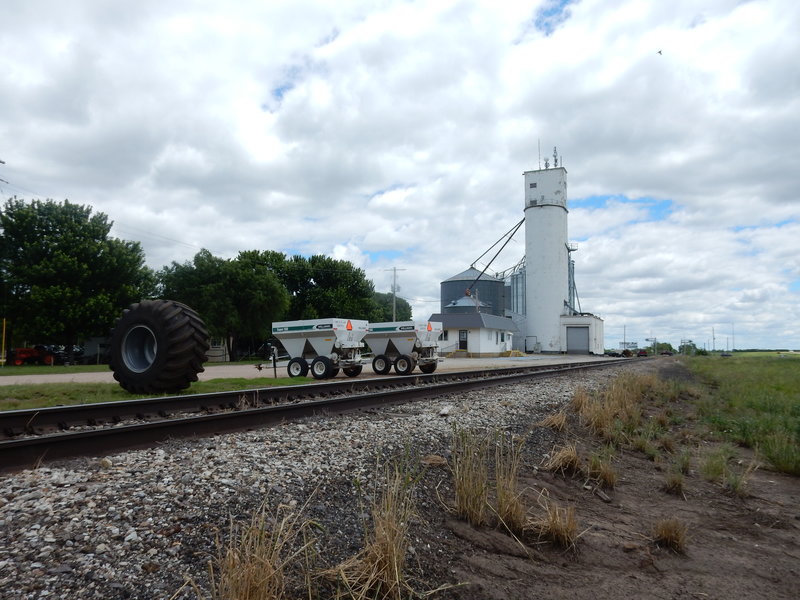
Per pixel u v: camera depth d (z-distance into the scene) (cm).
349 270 6994
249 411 771
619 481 672
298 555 339
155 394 1114
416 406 1027
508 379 1745
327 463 535
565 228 8419
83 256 4262
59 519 360
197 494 418
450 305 7831
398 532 354
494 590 352
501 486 482
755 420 1130
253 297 5109
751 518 566
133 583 295
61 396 1094
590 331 8006
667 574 416
